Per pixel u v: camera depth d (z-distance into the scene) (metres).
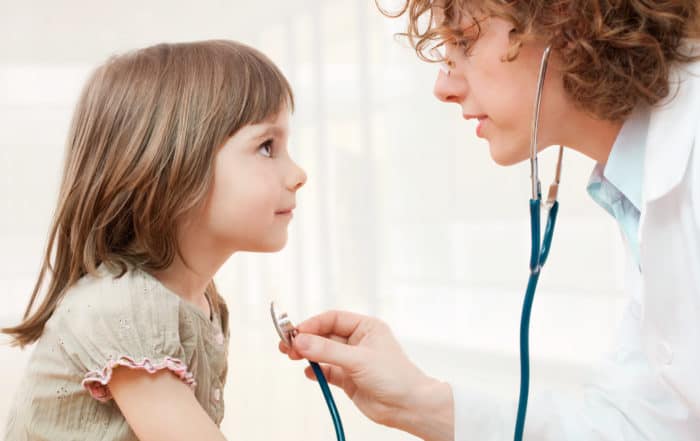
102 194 0.82
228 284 2.38
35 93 2.23
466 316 2.38
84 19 2.24
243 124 0.82
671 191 0.72
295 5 2.39
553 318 2.30
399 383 0.88
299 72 2.41
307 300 2.43
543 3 0.74
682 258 0.72
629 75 0.74
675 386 0.77
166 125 0.81
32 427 0.80
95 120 0.84
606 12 0.73
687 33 0.75
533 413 0.89
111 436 0.79
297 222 2.43
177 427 0.73
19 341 0.87
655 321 0.76
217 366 0.90
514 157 0.84
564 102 0.79
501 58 0.77
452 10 0.80
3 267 2.20
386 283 2.45
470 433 0.88
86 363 0.75
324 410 1.89
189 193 0.80
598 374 0.96
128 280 0.79
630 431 0.86
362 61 2.44
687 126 0.72
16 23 2.21
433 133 2.44
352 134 2.45
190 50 0.87
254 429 1.77
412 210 2.45
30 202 2.23
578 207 2.33
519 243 2.38
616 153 0.81
